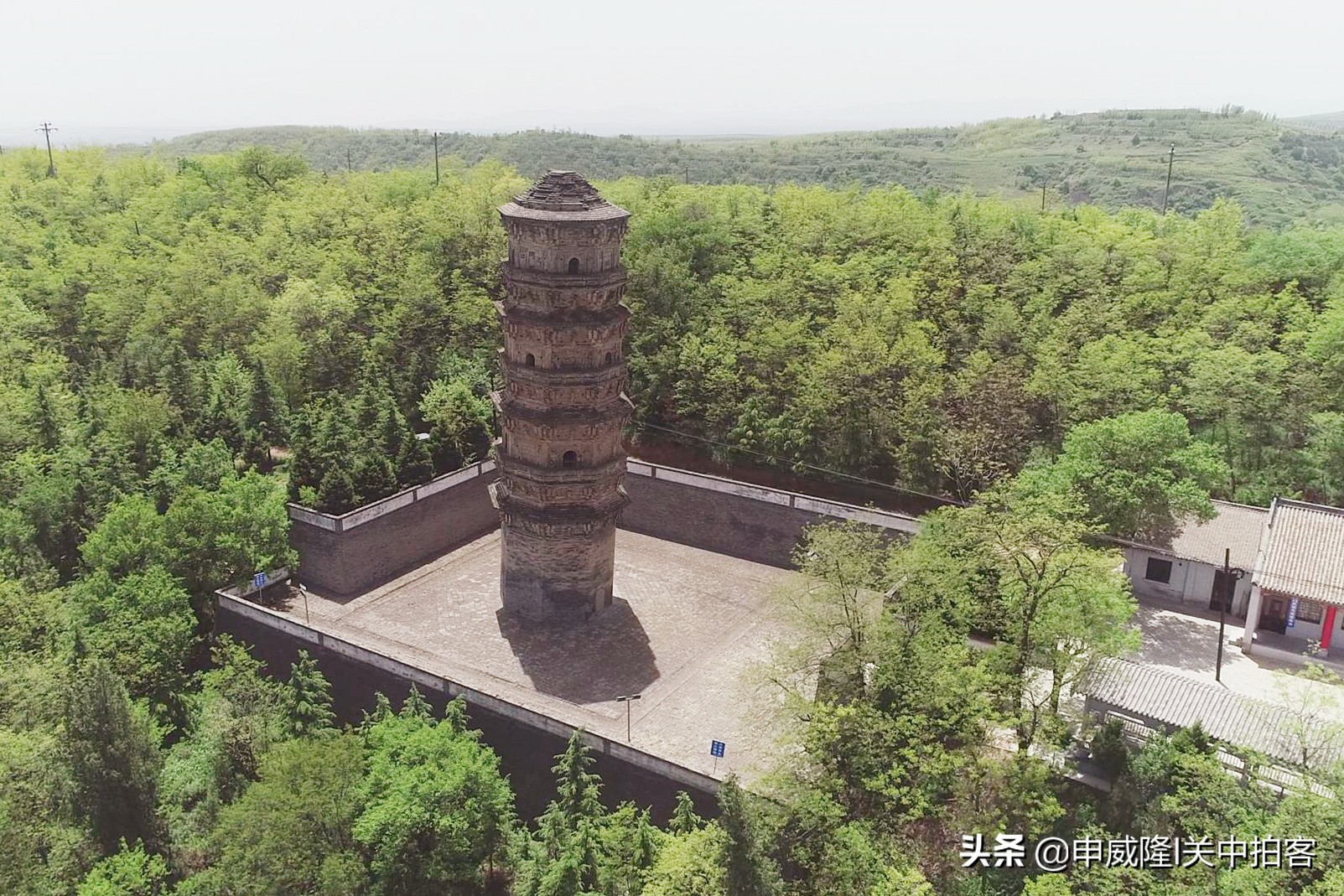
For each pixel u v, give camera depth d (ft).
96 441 264.31
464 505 271.08
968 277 333.83
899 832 154.81
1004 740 175.32
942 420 274.77
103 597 211.61
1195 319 294.05
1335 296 287.48
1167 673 171.32
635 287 336.49
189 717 200.44
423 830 155.12
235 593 230.68
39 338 356.18
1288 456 262.26
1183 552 219.41
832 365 279.28
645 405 328.08
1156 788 151.12
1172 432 221.46
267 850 147.23
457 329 347.15
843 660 177.99
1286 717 159.33
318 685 182.29
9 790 163.12
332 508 241.96
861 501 293.23
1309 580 199.41
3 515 239.91
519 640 219.82
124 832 160.15
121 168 536.42
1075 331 289.94
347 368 336.90
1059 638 173.58
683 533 273.13
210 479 247.29
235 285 350.64
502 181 440.45
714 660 214.07
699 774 164.04
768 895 125.49
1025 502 206.80
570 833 154.40
